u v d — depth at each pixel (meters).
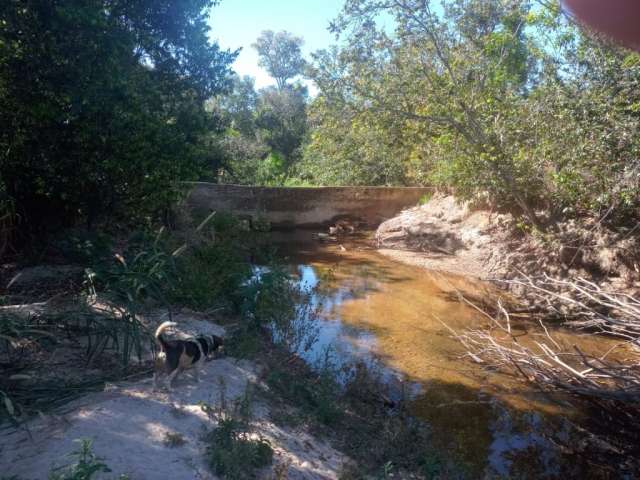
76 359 6.03
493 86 13.83
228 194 19.28
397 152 19.56
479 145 13.87
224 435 4.68
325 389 6.92
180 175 9.98
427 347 9.48
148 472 4.00
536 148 13.02
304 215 20.80
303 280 13.71
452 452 6.25
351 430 6.29
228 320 8.65
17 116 8.38
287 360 8.02
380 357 8.90
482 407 7.43
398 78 13.70
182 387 5.74
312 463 5.04
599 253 11.88
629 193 10.70
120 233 11.33
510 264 13.77
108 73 8.16
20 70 8.04
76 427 4.46
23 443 4.21
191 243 11.77
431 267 15.35
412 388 7.86
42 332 5.84
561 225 13.30
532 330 10.62
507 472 5.98
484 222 15.91
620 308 8.95
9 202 9.00
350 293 12.73
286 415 5.95
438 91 13.48
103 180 9.41
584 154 11.12
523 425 7.05
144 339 6.56
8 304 7.09
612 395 7.09
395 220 19.00
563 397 7.80
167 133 9.42
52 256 9.92
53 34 7.86
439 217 18.05
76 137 8.59
